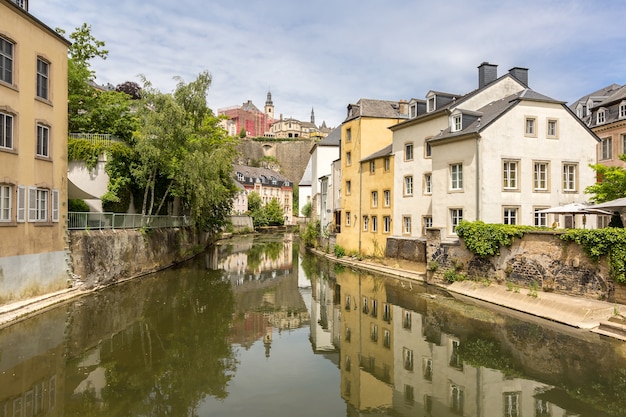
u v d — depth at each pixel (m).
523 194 23.20
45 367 11.17
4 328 14.26
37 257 17.19
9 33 15.84
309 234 48.25
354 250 36.28
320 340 14.45
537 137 23.61
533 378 10.65
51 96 18.45
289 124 176.50
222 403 9.46
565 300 16.00
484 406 9.30
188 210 42.31
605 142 32.97
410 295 21.31
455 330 14.94
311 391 10.25
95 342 13.30
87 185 26.72
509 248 19.22
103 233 22.50
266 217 98.56
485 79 28.70
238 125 170.00
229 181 44.66
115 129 30.70
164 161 27.58
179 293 21.58
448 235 24.36
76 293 19.33
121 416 8.66
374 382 10.85
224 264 34.12
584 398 9.47
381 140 36.00
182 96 29.97
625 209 17.03
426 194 28.45
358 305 19.62
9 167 15.69
